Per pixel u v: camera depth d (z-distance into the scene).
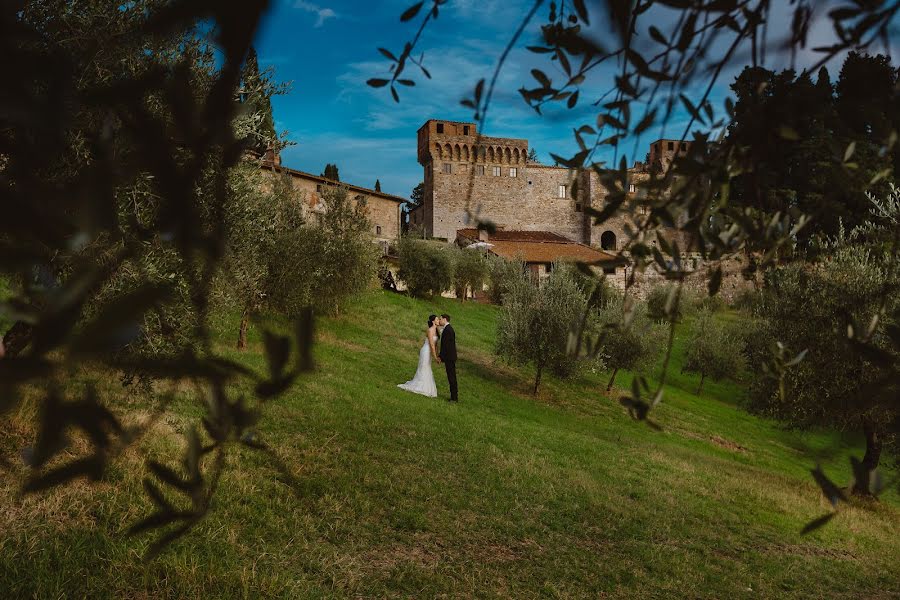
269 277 16.78
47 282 0.40
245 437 0.57
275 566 5.37
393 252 44.97
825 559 8.92
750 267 1.22
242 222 6.80
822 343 11.74
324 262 20.42
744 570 7.72
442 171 72.75
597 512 8.90
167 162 0.44
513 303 22.33
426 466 9.33
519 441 12.52
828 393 12.08
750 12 0.91
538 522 8.02
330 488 7.40
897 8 0.83
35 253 0.39
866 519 11.85
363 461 8.74
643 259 1.17
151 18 0.41
